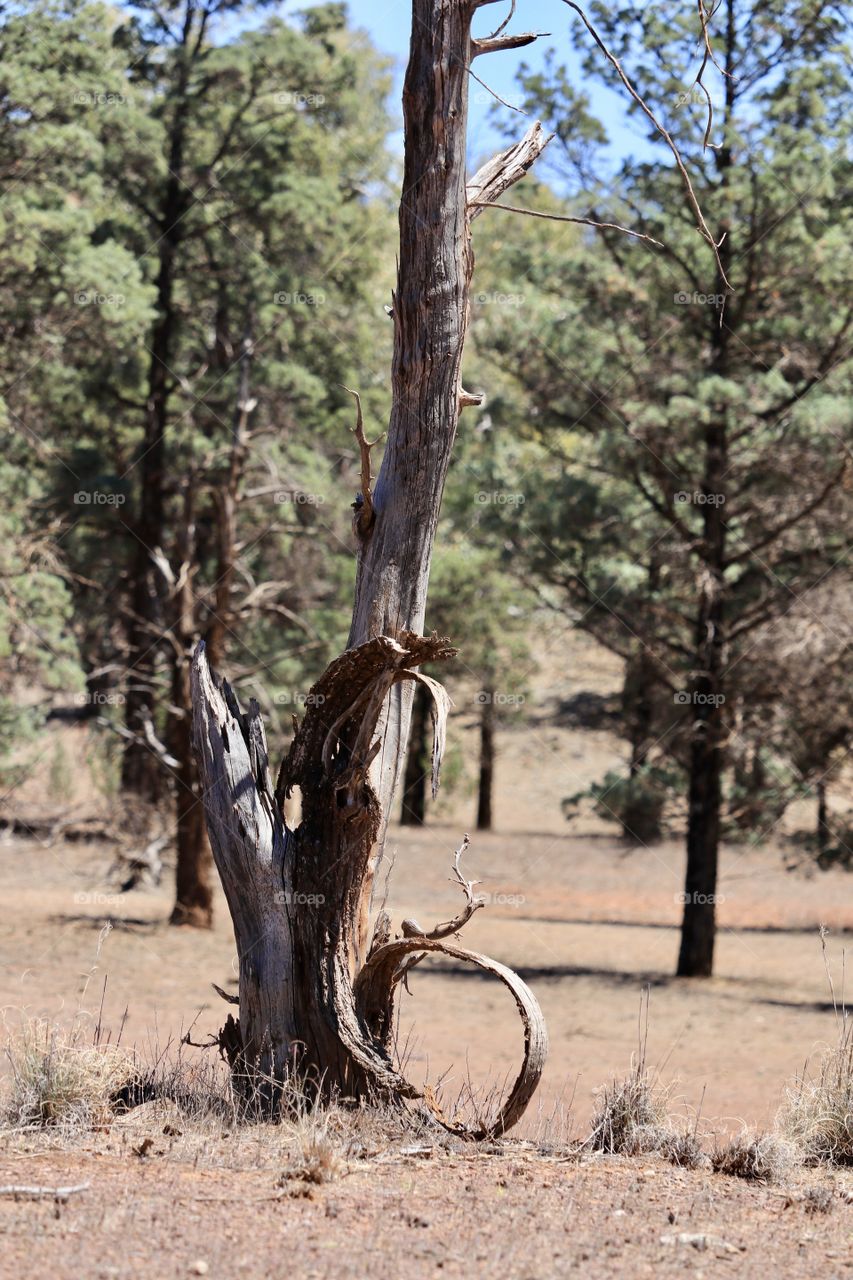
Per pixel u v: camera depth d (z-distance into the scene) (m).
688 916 23.61
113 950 21.61
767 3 20.09
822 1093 7.54
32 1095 6.90
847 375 22.05
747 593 23.48
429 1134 7.16
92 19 24.56
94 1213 5.34
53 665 24.62
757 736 23.78
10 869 31.92
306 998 7.45
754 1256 5.28
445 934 7.32
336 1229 5.32
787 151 20.62
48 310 23.52
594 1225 5.59
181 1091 7.47
